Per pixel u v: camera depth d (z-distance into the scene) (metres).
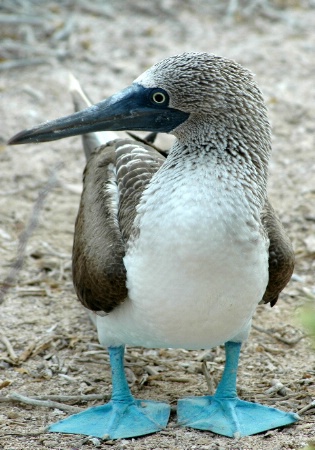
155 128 10.66
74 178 18.44
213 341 10.70
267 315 14.37
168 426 11.36
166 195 9.95
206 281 9.88
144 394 12.17
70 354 13.19
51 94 21.02
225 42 23.52
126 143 12.73
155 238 9.88
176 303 10.04
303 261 15.85
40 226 16.88
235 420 11.18
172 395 12.14
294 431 11.05
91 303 11.12
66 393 12.15
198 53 10.43
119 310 10.84
